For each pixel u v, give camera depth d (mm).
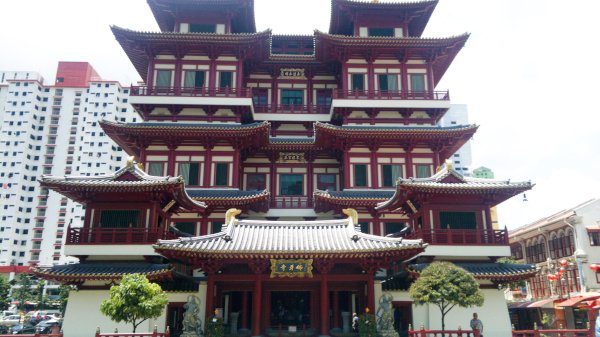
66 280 33250
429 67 54531
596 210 52219
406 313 36000
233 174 48469
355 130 48344
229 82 52625
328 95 60656
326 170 56156
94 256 35281
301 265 29891
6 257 122438
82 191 34688
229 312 35656
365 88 53812
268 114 57188
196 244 30062
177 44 51656
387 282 36531
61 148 136250
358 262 31281
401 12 56656
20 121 135000
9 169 130500
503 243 36438
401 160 50656
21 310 83750
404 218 47781
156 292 25734
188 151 49000
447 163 37719
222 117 51719
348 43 52625
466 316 34625
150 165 48344
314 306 32438
